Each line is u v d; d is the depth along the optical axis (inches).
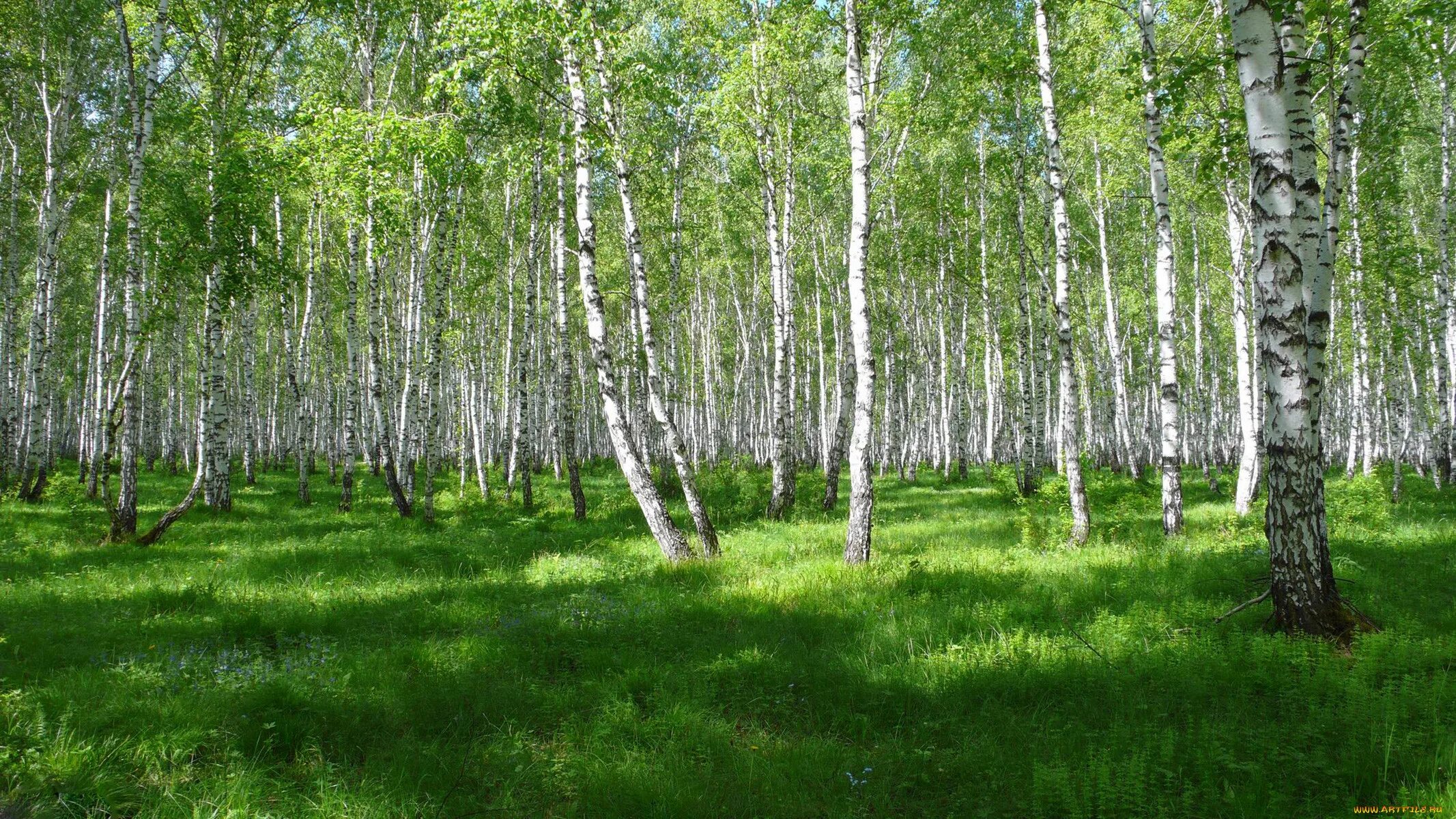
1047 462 1414.9
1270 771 154.5
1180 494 482.6
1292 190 237.3
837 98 917.8
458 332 810.8
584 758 178.9
